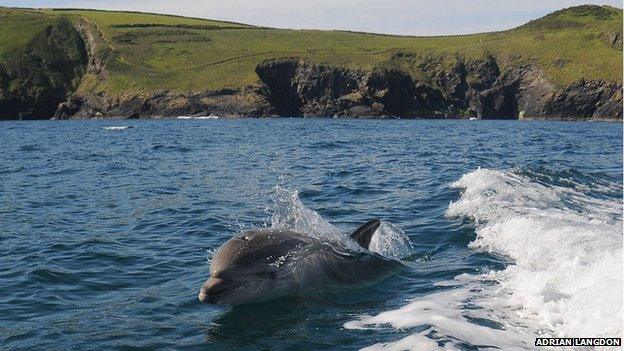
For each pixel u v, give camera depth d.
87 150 44.78
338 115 145.38
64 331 8.55
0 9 182.00
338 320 8.53
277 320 8.69
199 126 91.62
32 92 149.62
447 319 7.96
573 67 147.62
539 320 7.64
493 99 154.62
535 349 6.81
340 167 29.52
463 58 159.12
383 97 145.00
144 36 170.62
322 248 10.52
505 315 7.94
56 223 16.67
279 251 9.91
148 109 144.50
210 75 150.00
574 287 8.32
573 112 142.62
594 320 7.16
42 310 9.56
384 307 8.96
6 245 14.10
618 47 157.88
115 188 23.53
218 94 142.50
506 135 65.06
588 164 30.62
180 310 9.31
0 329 8.73
